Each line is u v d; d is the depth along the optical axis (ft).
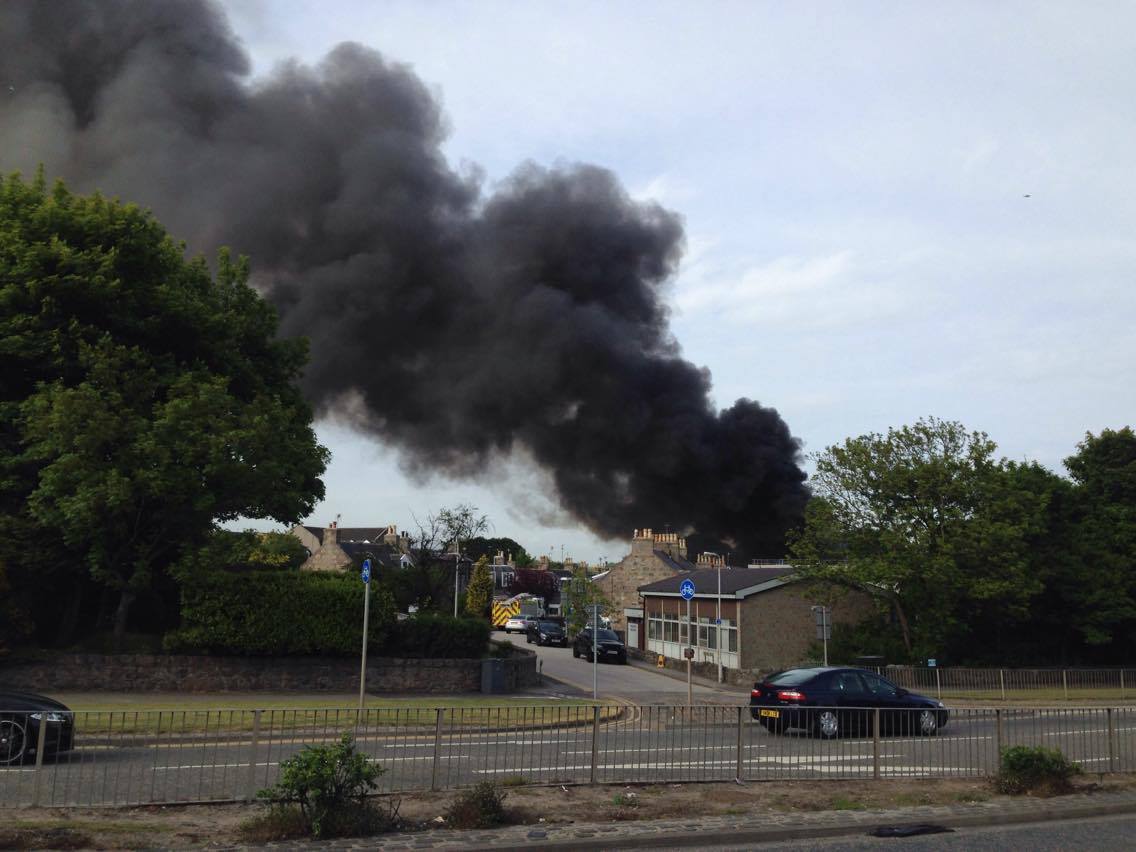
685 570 166.81
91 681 67.77
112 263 70.95
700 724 47.85
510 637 178.60
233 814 29.17
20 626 68.59
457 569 149.48
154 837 25.67
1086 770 40.65
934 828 29.50
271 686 72.64
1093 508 114.83
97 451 66.33
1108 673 94.22
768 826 28.73
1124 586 106.01
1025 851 26.86
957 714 45.60
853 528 99.35
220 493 72.23
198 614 71.77
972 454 98.27
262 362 88.38
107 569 70.33
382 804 30.01
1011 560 95.14
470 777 35.99
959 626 99.91
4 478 69.77
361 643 75.72
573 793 33.45
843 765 40.40
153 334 75.10
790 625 108.47
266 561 116.67
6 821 27.17
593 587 135.95
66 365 69.77
